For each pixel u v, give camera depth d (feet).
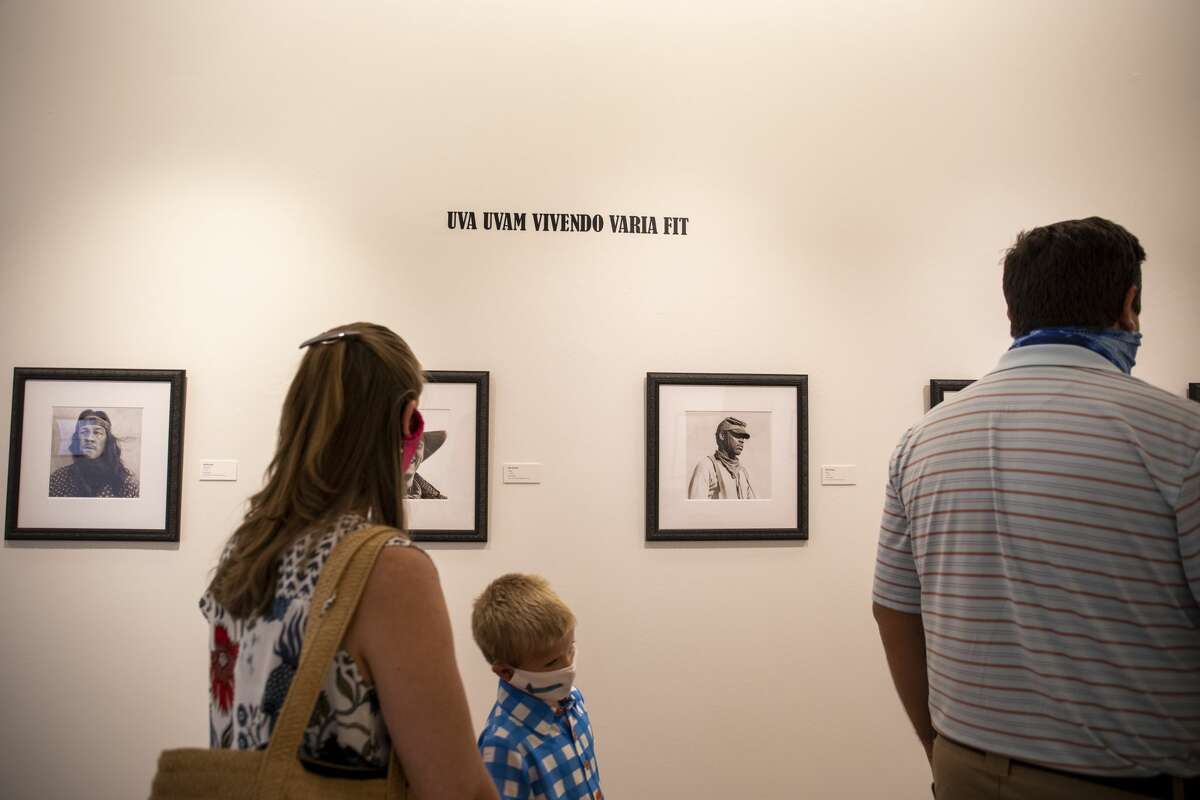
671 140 11.82
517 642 6.15
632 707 11.19
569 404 11.41
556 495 11.30
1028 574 4.35
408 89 11.50
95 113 11.11
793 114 12.01
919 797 11.51
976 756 4.50
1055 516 4.28
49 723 10.59
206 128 11.21
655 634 11.29
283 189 11.25
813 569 11.60
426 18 11.58
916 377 11.94
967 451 4.77
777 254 11.85
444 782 3.44
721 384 11.50
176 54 11.24
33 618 10.66
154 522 10.78
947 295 12.05
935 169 12.15
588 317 11.53
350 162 11.36
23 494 10.67
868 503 11.75
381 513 4.05
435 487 11.05
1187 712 4.02
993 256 12.13
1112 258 4.77
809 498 11.66
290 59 11.37
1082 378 4.53
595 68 11.78
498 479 11.24
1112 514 4.14
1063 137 12.32
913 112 12.17
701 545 11.43
